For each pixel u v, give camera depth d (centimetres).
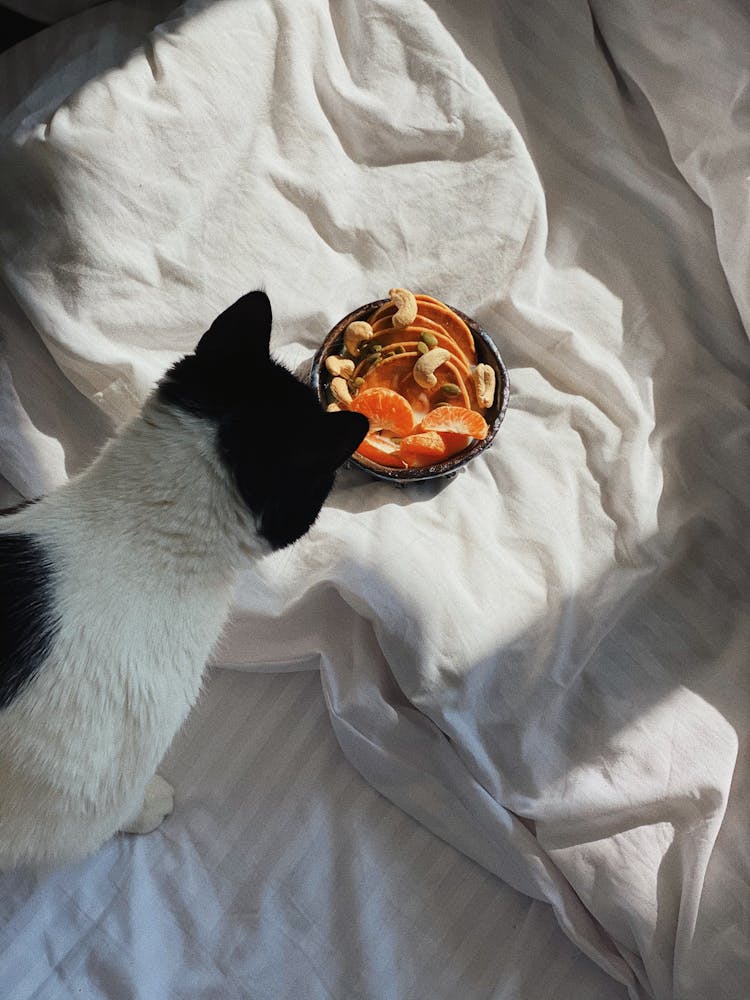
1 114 70
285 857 59
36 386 64
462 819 59
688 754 56
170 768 62
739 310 66
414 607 58
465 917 58
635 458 64
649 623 60
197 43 64
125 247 62
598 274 70
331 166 67
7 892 57
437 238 67
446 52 67
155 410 46
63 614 44
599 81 69
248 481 44
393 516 61
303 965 56
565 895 56
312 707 63
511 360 69
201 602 47
